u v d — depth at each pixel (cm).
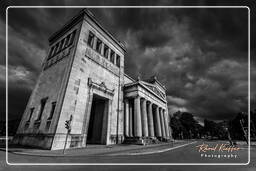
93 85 2969
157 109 4956
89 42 3472
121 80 4038
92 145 2775
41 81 3434
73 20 3438
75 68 2667
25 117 3197
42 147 2188
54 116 2327
